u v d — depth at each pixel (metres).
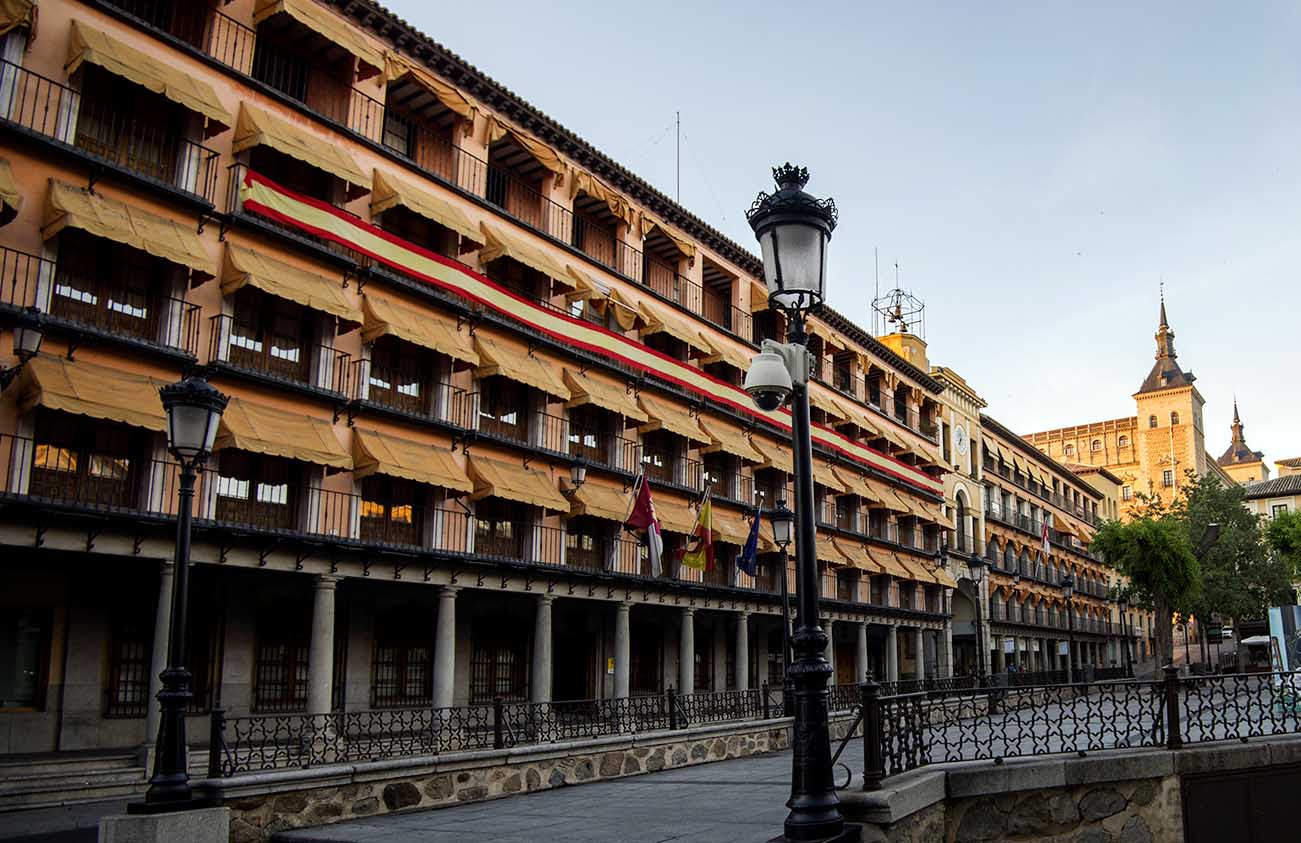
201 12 22.31
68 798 16.56
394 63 25.89
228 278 21.55
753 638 42.00
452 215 26.52
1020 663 66.06
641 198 35.72
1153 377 116.00
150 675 19.17
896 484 52.28
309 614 23.72
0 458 17.52
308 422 22.80
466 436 26.75
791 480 43.50
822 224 9.91
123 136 20.42
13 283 17.70
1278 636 22.00
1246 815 13.21
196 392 11.51
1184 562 50.75
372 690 24.89
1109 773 12.31
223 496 21.42
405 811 14.23
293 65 24.50
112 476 19.58
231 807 12.12
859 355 49.91
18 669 19.05
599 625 33.12
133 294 20.34
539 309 29.08
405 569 24.09
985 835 11.70
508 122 29.88
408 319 25.23
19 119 18.20
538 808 13.95
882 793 9.85
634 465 33.94
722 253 40.84
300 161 23.50
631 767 18.69
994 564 63.03
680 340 36.12
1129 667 58.31
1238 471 139.00
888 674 48.97
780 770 17.94
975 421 65.19
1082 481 87.25
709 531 31.25
